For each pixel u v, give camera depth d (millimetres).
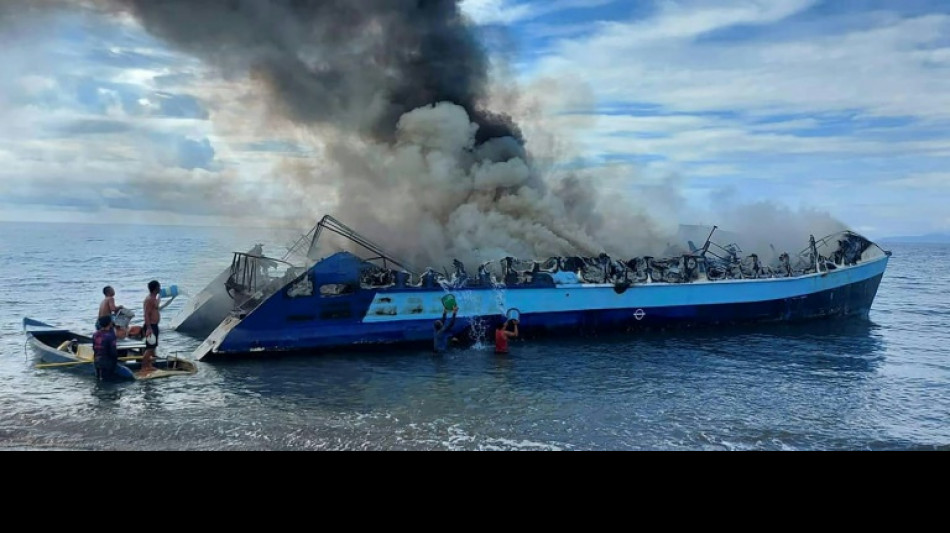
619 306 26562
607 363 21891
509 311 24844
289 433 14102
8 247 80500
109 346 18344
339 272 22766
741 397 18016
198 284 41938
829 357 23781
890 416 16594
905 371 21719
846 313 31375
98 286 41125
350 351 22906
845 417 16422
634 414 16141
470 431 14492
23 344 23500
